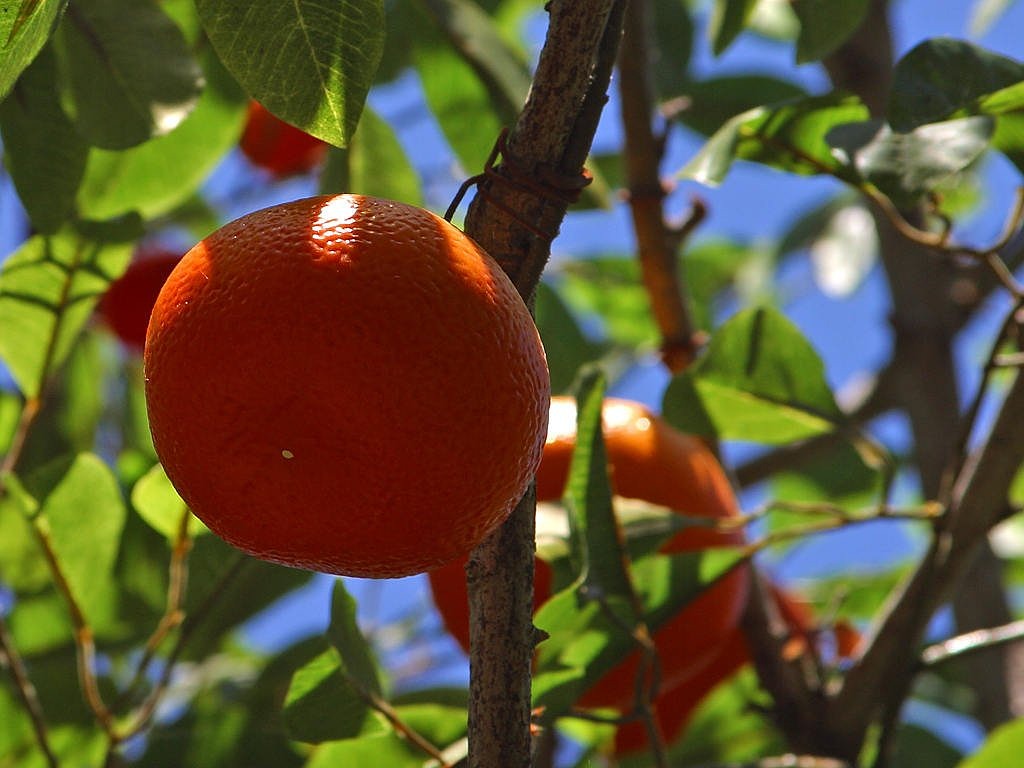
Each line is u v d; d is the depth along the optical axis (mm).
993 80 758
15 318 853
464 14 950
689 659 839
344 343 649
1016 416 848
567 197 688
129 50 801
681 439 849
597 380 779
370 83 688
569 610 781
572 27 678
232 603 963
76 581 855
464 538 668
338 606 771
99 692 900
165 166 912
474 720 686
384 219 661
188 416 658
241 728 898
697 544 833
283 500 658
